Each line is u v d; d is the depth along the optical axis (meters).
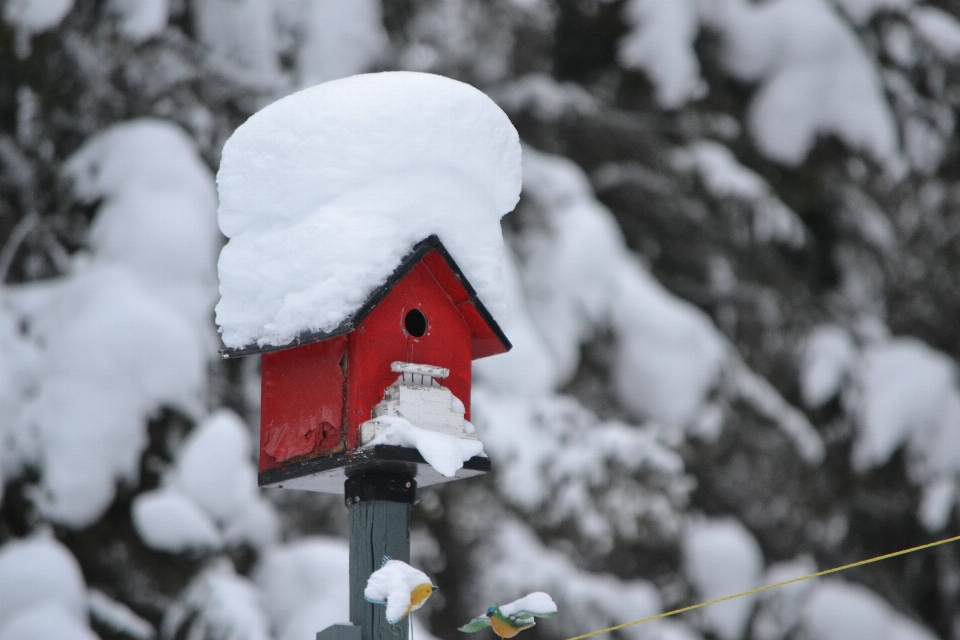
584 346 40.75
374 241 12.31
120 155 30.91
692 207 46.47
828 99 48.28
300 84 35.81
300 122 12.86
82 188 31.25
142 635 27.38
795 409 47.97
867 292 51.78
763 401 42.94
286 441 13.34
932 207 53.62
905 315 53.00
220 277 13.06
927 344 53.59
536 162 42.31
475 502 34.41
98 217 30.28
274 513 30.41
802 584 44.88
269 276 12.65
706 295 47.03
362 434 12.38
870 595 47.03
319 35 36.12
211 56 34.12
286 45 36.50
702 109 48.50
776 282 47.75
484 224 13.16
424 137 12.91
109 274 28.83
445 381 13.18
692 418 40.00
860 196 50.56
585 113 44.84
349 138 12.68
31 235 32.47
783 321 46.94
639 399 40.22
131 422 27.47
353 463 12.20
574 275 39.88
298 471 12.96
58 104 32.81
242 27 34.81
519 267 40.62
